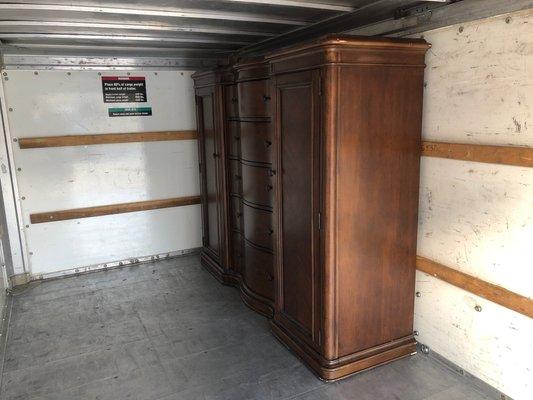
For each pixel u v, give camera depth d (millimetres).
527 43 1943
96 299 3771
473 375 2438
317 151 2324
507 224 2143
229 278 3967
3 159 3900
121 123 4332
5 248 3998
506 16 2014
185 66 4508
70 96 4090
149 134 4438
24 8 2311
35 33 3061
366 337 2584
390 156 2430
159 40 3441
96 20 2781
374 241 2486
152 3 2432
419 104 2467
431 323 2670
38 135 4027
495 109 2127
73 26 2834
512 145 2070
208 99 3814
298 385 2504
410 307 2721
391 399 2354
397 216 2537
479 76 2182
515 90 2021
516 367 2191
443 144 2398
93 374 2682
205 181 4234
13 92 3875
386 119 2367
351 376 2555
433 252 2592
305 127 2412
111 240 4480
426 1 2293
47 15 2600
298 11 2666
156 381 2590
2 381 2623
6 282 3896
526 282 2088
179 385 2543
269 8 2592
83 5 2375
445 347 2596
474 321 2385
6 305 3643
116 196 4434
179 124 4594
